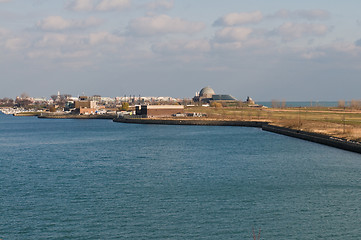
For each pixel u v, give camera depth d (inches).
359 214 2359.7
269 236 2041.1
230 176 3442.4
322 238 2014.0
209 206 2524.6
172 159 4480.8
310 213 2380.7
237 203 2588.6
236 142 6146.7
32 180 3344.0
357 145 4751.5
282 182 3191.4
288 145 5634.8
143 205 2551.7
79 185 3125.0
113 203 2603.3
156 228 2145.7
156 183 3179.1
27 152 5383.9
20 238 2018.9
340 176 3405.5
